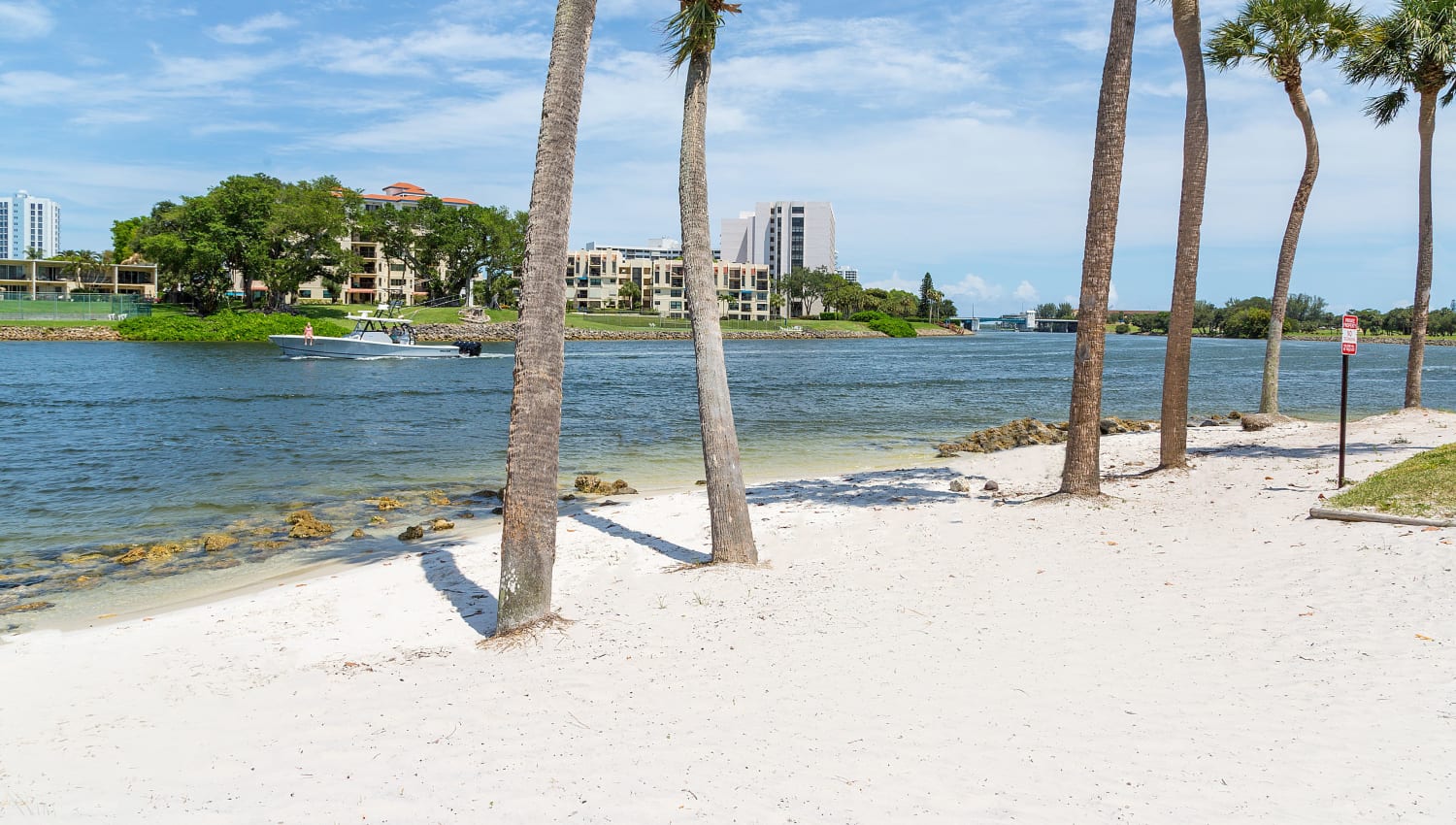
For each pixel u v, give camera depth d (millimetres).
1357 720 5812
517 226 132125
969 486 16953
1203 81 15547
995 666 7113
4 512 17734
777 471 21906
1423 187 24406
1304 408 39156
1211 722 5918
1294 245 25172
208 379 54344
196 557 13945
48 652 9062
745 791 5293
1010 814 4891
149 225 121062
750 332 165250
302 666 8359
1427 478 11594
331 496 19375
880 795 5164
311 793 5590
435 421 34531
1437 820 4625
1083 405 13891
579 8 9117
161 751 6406
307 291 139375
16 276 120812
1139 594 8828
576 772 5684
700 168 11336
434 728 6547
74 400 40594
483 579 11516
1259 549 10164
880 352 112812
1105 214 13414
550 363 9203
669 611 9195
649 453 26000
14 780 5988
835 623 8445
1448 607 7676
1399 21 22531
